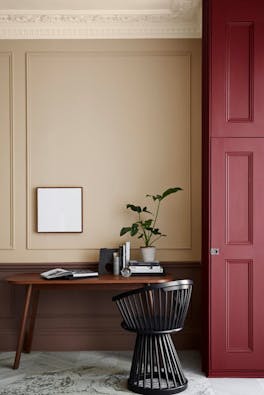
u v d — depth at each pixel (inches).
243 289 150.6
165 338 140.2
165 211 181.0
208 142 151.9
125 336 180.1
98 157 181.3
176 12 176.2
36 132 181.2
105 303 181.0
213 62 151.9
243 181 151.4
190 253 180.4
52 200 179.8
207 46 155.3
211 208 151.0
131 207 174.1
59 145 181.3
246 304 150.5
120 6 173.5
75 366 160.6
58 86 181.5
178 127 181.3
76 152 181.3
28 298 158.7
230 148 151.3
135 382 138.9
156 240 180.5
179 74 181.6
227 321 150.3
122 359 168.2
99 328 180.4
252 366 149.6
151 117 181.5
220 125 151.6
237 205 151.1
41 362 165.0
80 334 179.9
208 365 149.9
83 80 181.8
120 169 181.3
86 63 181.8
